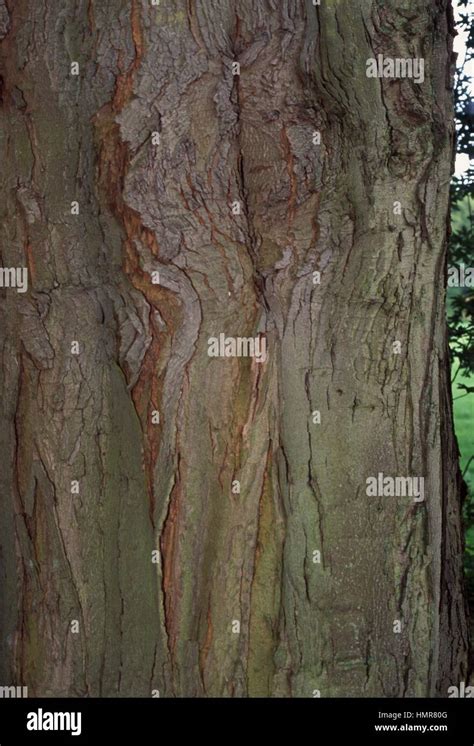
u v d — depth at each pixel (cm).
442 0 198
